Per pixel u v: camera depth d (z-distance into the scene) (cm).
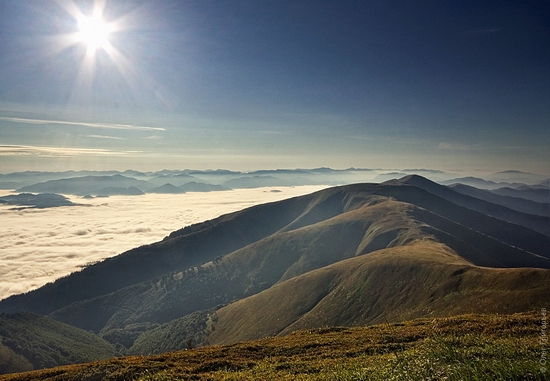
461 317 3459
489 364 1018
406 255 13512
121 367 2714
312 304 14075
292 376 2003
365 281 12825
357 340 3159
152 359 3006
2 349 15312
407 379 1141
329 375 1731
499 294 7588
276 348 3191
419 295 10169
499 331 2583
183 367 2667
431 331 3012
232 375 2208
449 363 1159
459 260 12231
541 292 6788
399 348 2689
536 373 873
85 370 2747
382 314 10519
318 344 3180
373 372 1400
